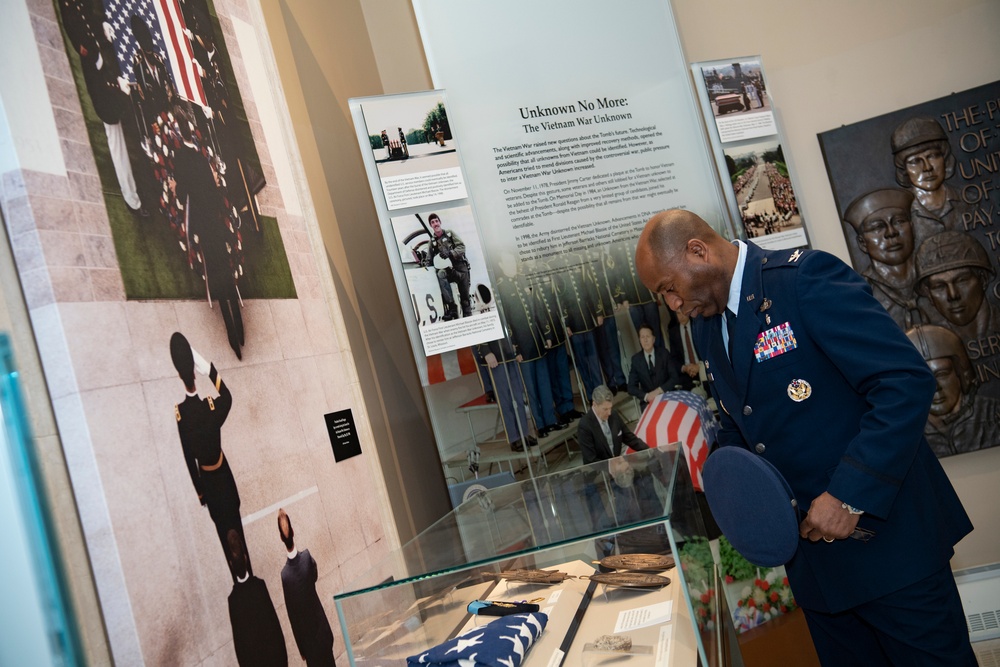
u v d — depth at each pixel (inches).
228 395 83.0
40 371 61.9
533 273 146.5
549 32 153.7
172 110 86.0
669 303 96.8
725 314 93.7
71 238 66.6
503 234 145.9
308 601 87.3
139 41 82.7
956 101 174.6
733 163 159.3
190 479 73.5
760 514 77.8
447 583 59.2
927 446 92.4
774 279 89.3
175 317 77.4
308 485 93.1
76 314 64.8
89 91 73.4
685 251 92.9
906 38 179.9
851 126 178.2
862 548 85.5
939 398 172.9
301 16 147.5
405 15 176.4
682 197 157.5
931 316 173.8
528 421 142.3
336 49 159.5
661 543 57.4
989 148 173.2
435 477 156.6
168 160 83.0
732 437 102.0
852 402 86.7
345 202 148.9
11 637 56.7
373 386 140.6
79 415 62.7
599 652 56.3
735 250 93.8
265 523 83.5
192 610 69.6
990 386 171.6
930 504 86.3
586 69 154.9
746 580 147.6
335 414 103.4
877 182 176.9
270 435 88.5
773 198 161.2
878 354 80.8
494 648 55.2
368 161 133.5
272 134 107.6
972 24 177.8
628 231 153.4
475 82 148.4
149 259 75.7
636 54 158.4
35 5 69.5
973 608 169.0
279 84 113.3
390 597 59.6
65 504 60.2
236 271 90.5
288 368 95.9
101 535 62.1
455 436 137.5
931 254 174.1
